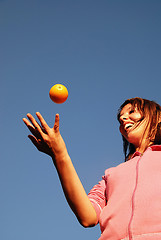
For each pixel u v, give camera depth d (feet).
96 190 5.71
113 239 4.65
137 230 4.47
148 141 6.07
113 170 5.75
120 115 6.57
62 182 5.15
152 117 6.25
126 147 7.13
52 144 5.09
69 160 5.16
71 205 5.18
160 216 4.47
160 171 5.08
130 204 4.81
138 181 5.01
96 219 5.20
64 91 5.80
